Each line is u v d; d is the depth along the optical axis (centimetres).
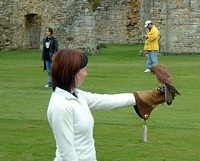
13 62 2902
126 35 4416
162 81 598
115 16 4416
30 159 1062
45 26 3922
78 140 602
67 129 598
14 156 1083
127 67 2548
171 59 2878
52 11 3894
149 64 2389
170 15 3184
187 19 3169
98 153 1096
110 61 2883
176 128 1304
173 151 1113
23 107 1587
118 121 1384
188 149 1127
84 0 3472
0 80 2191
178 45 3191
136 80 2123
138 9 4388
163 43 3200
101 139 1203
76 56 606
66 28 3466
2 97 1767
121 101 619
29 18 4006
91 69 2477
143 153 1098
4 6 3947
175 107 1570
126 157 1071
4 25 3941
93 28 3438
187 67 2478
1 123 1365
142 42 4366
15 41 3984
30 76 2308
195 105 1603
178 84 1997
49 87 1997
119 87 1958
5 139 1209
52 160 1057
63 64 605
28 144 1170
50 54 2045
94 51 3409
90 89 1911
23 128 1311
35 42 4022
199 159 1061
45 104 1638
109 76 2242
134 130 1287
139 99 613
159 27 3206
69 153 596
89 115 610
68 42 3462
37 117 1441
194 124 1354
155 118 1420
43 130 1291
